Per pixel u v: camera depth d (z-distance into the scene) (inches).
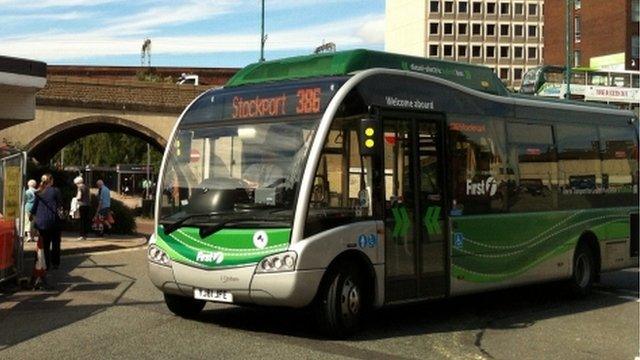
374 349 315.6
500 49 4776.1
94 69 3907.5
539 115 461.4
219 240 334.0
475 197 404.8
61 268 618.2
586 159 498.3
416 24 4773.6
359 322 343.9
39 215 547.5
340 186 334.0
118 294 467.8
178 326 358.6
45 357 295.1
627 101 1838.1
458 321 395.5
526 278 439.2
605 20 3043.8
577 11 3193.9
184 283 341.1
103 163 3137.3
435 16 4717.0
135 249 810.8
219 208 338.0
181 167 361.4
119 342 322.0
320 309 328.5
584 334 368.2
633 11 2960.1
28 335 339.3
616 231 519.8
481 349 325.4
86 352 303.3
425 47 4714.6
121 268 620.4
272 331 348.2
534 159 452.1
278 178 329.4
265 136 341.4
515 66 4785.9
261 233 323.6
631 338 358.6
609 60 3016.7
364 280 346.3
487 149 417.1
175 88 1824.6
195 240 341.4
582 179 492.4
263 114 347.6
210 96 370.6
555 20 3366.1
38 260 493.7
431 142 380.5
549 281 459.8
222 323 367.2
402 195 361.7
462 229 393.7
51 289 491.2
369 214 344.5
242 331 346.9
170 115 1820.9
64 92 1736.0
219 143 353.7
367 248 340.8
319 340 329.7
